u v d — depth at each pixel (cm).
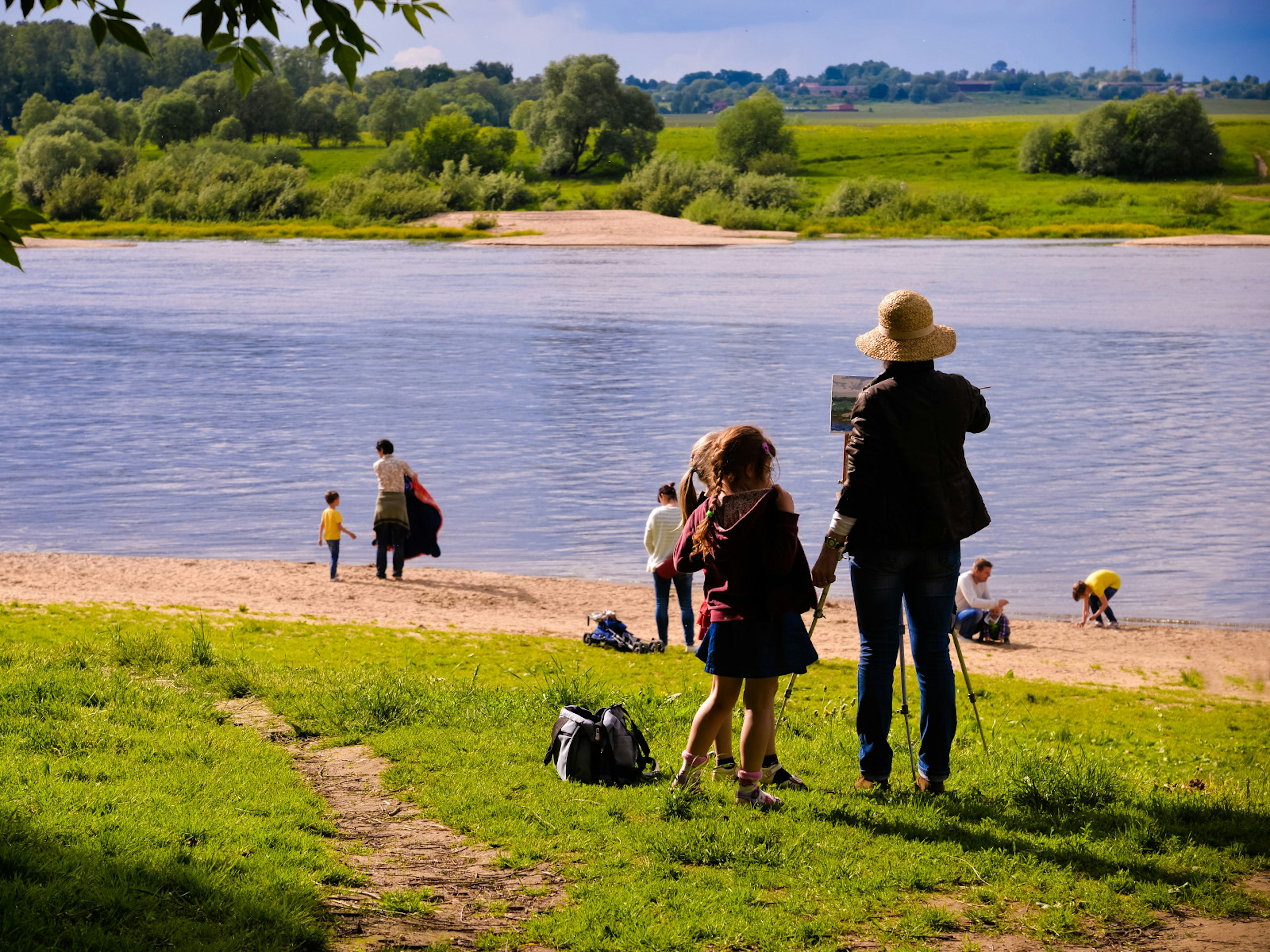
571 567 2953
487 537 3241
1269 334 7788
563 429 4875
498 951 634
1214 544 3123
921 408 859
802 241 18488
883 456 869
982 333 7912
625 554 3075
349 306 10050
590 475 4034
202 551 3084
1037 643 2320
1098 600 2486
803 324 8600
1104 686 1908
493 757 1051
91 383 6144
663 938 644
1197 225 18488
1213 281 11569
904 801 904
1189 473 3984
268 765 995
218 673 1406
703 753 916
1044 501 3616
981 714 1611
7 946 568
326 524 2697
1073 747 1375
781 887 733
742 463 849
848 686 1736
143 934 607
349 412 5291
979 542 3173
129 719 1109
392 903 691
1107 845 800
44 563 2791
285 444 4562
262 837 777
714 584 875
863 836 817
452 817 869
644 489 3825
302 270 13888
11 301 10488
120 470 4103
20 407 5425
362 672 1509
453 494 3769
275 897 667
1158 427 4803
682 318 8975
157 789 870
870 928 670
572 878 747
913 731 1240
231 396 5734
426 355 7156
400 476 2736
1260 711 1700
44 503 3625
